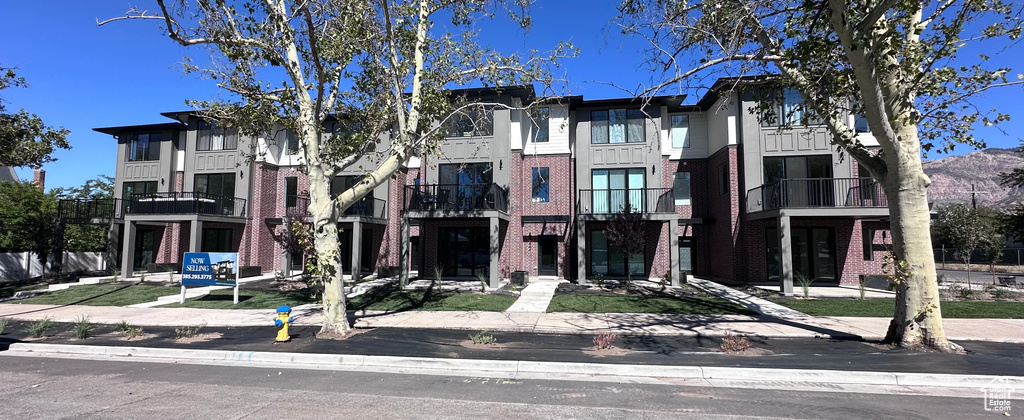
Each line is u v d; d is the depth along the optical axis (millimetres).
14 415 5133
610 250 21344
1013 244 42312
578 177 20750
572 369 7223
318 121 10320
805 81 9203
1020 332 9703
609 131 20938
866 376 6629
